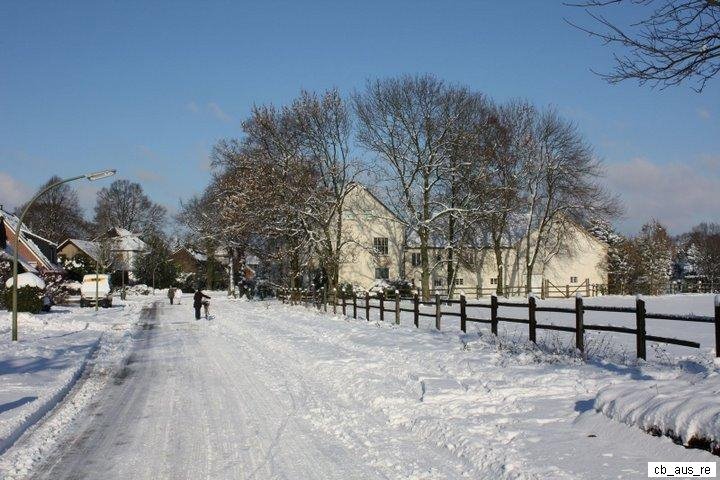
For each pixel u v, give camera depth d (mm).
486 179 45656
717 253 87125
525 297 51219
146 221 112062
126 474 7000
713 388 7023
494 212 45938
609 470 5953
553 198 51906
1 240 47281
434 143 44500
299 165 44250
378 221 55938
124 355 18812
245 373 14383
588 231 67812
